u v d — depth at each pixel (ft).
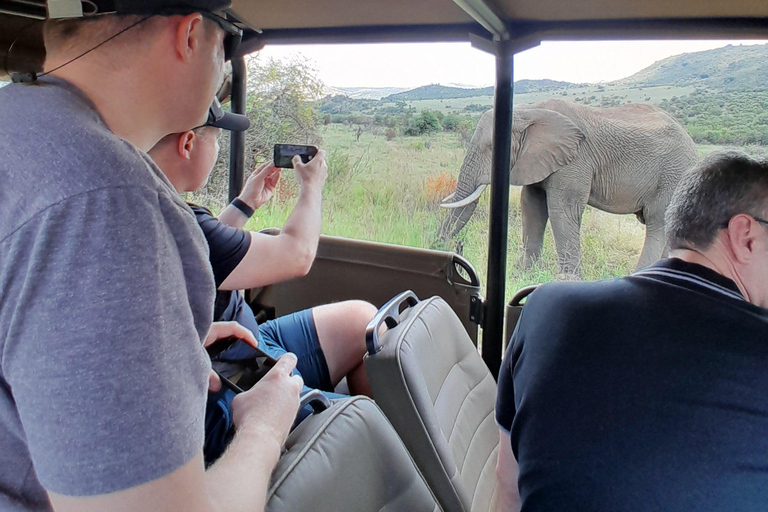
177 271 2.15
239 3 6.83
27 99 2.09
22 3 4.72
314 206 6.27
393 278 7.86
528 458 3.07
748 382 2.71
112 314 1.87
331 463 3.28
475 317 7.43
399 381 4.84
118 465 1.88
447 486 4.99
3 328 1.92
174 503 2.01
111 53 2.27
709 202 3.19
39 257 1.85
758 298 3.21
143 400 1.91
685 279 3.15
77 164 1.92
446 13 6.64
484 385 6.46
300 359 6.98
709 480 2.64
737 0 5.42
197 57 2.48
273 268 5.74
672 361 2.85
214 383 4.05
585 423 2.91
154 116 2.48
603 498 2.78
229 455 2.98
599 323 3.11
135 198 1.98
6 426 2.18
